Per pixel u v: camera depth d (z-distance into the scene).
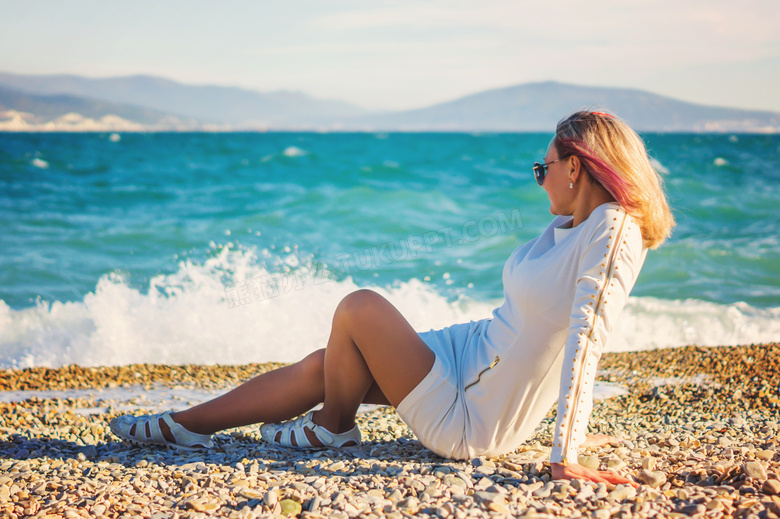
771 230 11.30
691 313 6.77
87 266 8.49
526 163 27.33
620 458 2.55
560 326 2.21
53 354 5.69
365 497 2.14
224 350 5.96
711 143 51.38
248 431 3.29
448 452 2.47
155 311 6.75
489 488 2.18
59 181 19.17
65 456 2.94
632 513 1.92
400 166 24.28
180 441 2.86
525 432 2.45
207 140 59.62
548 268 2.18
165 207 14.22
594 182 2.18
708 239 10.55
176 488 2.38
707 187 16.67
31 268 8.27
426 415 2.40
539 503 2.00
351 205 13.45
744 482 2.14
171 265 8.66
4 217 12.37
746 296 7.54
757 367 4.82
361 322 2.38
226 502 2.18
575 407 2.12
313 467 2.54
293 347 6.07
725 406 3.91
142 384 4.94
